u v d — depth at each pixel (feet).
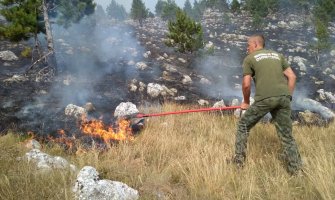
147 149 19.85
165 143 19.99
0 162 15.56
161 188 14.74
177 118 27.45
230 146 19.63
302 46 80.38
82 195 12.94
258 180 15.19
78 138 23.97
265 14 119.55
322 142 19.81
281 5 137.08
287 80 16.80
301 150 19.08
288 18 124.26
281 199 13.28
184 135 22.80
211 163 16.67
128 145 20.74
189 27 52.47
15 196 12.80
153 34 90.58
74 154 20.18
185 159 17.49
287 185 14.23
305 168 15.38
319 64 64.59
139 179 15.29
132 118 24.49
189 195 14.32
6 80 37.86
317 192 13.55
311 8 123.65
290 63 64.18
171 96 39.42
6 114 28.91
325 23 98.07
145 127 24.57
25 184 13.70
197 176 15.21
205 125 25.54
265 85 15.80
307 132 23.68
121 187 13.58
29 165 15.14
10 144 18.70
